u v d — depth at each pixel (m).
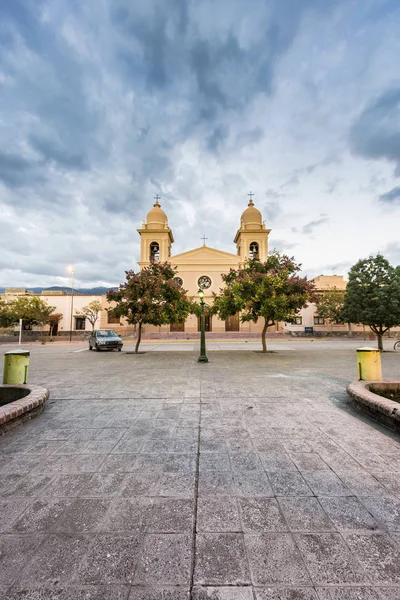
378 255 15.10
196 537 1.82
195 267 36.56
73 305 37.03
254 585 1.48
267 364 10.22
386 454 3.00
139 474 2.62
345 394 5.57
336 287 36.78
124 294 14.90
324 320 36.75
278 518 2.00
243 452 3.05
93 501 2.21
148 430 3.72
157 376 7.78
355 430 3.67
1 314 33.22
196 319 35.97
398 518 2.00
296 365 9.93
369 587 1.46
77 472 2.66
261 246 36.41
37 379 7.45
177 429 3.74
